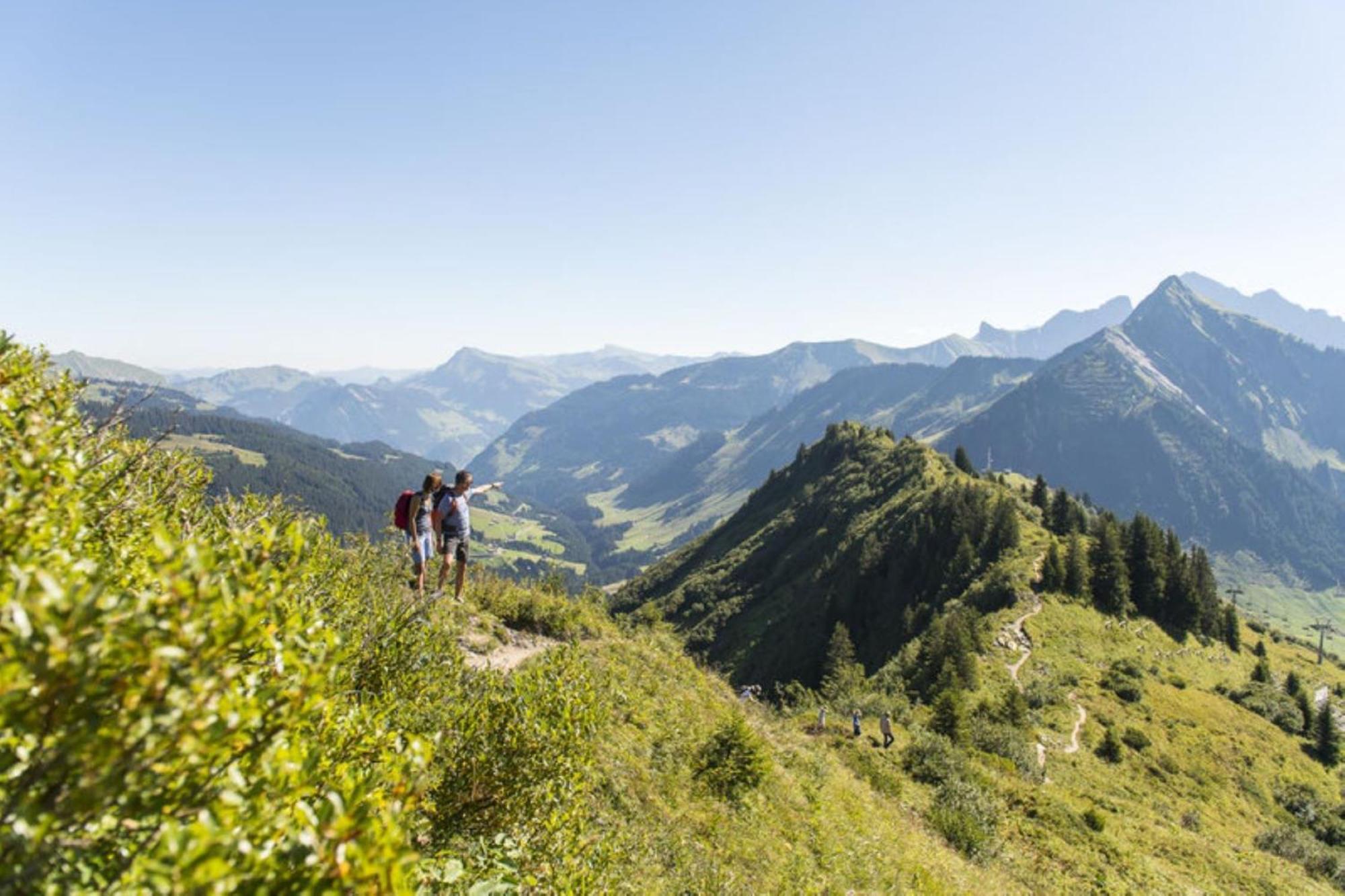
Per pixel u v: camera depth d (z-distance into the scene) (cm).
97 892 206
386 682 656
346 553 856
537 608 1928
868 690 8625
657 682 1903
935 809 2672
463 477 1213
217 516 567
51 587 196
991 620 9438
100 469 402
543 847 644
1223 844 4003
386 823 245
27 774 193
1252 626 14562
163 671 199
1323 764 7375
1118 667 8494
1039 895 2317
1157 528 12262
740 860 1255
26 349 401
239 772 237
